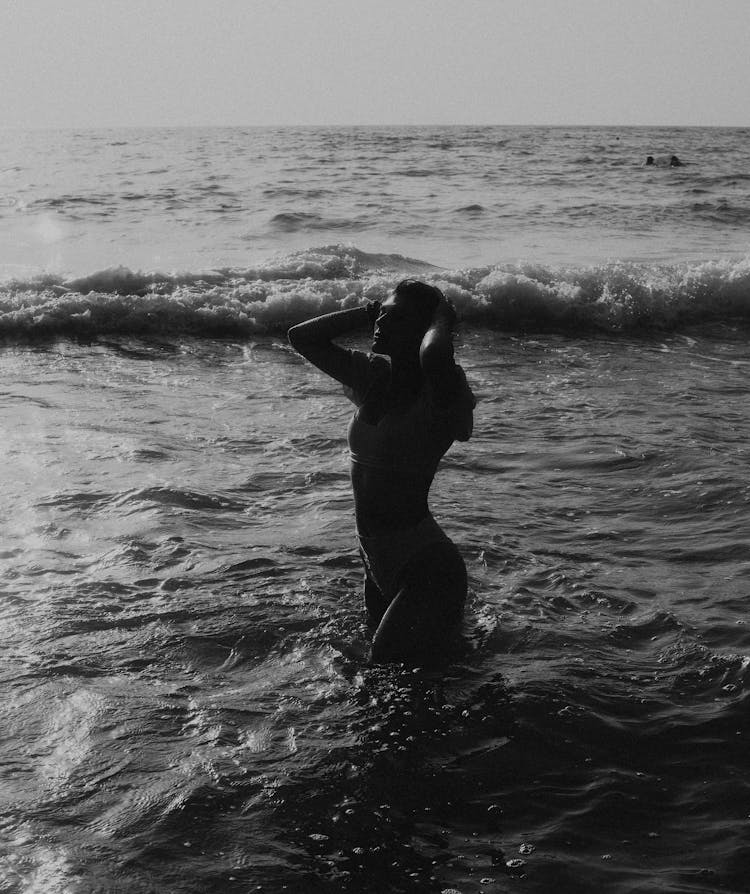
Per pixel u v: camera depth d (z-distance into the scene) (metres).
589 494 5.98
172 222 22.23
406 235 20.56
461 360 10.27
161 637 4.03
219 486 6.03
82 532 5.20
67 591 4.45
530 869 2.66
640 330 12.27
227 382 9.12
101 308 11.59
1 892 2.50
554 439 7.17
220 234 20.41
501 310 12.59
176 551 4.94
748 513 5.57
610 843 2.79
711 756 3.24
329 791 3.01
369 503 3.76
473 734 3.35
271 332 11.79
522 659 3.90
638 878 2.62
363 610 4.30
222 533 5.25
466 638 4.06
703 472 6.31
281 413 7.94
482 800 2.99
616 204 27.48
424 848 2.75
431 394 3.45
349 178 35.81
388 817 2.90
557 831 2.84
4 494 5.75
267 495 5.92
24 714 3.42
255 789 3.01
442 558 3.78
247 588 4.52
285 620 4.19
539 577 4.72
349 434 3.79
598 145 74.69
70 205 25.45
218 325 11.81
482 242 19.67
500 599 4.45
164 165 42.78
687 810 2.96
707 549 5.08
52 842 2.72
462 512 5.60
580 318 12.57
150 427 7.39
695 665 3.85
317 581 4.61
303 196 28.53
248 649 3.95
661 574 4.78
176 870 2.62
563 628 4.17
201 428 7.41
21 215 23.39
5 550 4.92
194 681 3.70
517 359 10.37
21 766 3.10
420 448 3.67
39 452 6.61
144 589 4.50
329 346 3.71
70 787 2.99
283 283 13.00
